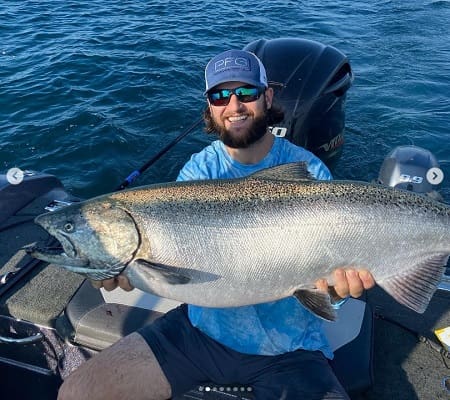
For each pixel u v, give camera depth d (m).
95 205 0.90
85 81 3.13
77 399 0.94
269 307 0.97
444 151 2.25
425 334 1.14
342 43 4.02
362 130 2.40
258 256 0.88
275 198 0.89
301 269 0.88
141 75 3.20
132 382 0.96
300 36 4.26
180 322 1.04
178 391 0.98
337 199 0.88
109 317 1.12
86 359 1.11
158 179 2.13
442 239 0.92
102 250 0.90
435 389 1.01
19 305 1.17
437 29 4.43
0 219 1.47
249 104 0.95
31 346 1.16
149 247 0.89
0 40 4.04
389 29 4.45
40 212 1.53
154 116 2.63
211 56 3.64
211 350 0.98
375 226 0.88
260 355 0.97
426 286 0.93
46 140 2.43
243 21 4.64
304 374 0.93
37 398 1.20
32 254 0.93
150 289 0.92
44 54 3.66
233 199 0.89
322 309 0.87
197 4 5.30
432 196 1.45
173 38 4.06
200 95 2.90
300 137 1.74
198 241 0.88
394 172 1.49
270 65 1.79
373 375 1.01
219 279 0.89
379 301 1.24
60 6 5.17
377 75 3.22
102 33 4.19
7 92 2.97
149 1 5.42
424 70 3.35
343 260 0.89
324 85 1.75
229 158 1.03
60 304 1.18
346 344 1.04
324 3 5.50
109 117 2.62
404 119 2.53
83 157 2.29
